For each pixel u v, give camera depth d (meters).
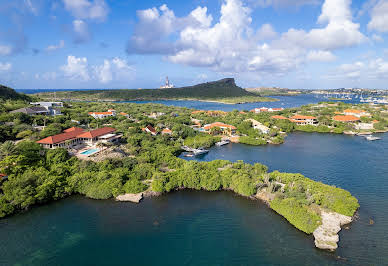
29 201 67.12
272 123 197.88
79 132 118.75
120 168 88.31
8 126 112.25
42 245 53.91
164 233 58.28
